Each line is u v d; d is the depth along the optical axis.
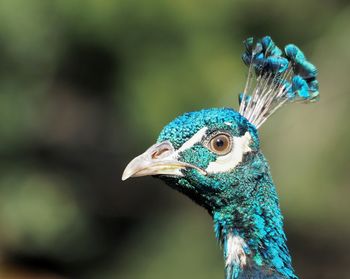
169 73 12.92
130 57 13.12
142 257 14.90
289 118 13.19
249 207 5.85
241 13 13.24
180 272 14.05
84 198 17.59
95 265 17.56
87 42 13.31
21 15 13.15
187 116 5.93
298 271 15.50
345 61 13.36
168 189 16.36
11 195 16.08
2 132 14.93
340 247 15.11
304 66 6.22
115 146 17.52
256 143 5.91
